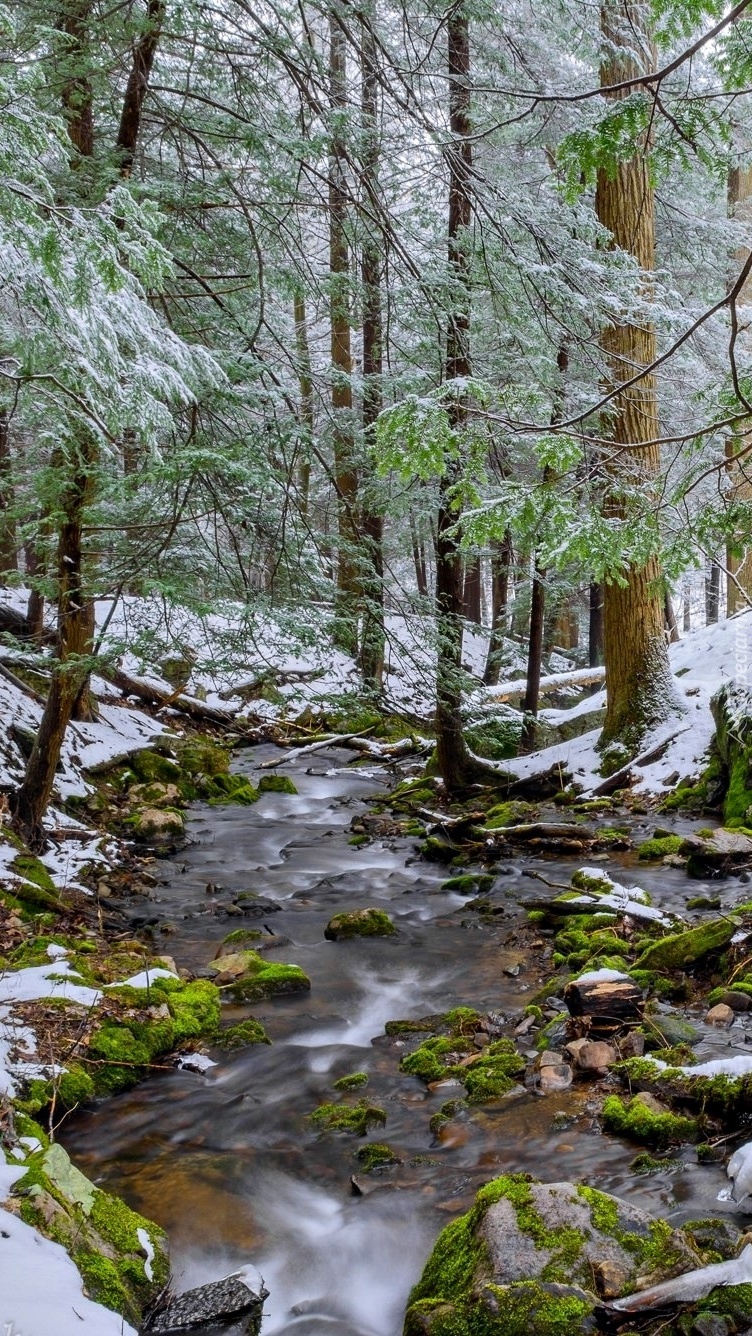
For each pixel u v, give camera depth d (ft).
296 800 40.96
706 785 31.50
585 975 16.56
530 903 24.20
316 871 29.32
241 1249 11.10
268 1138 13.56
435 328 25.71
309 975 20.35
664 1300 8.35
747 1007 15.74
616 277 25.67
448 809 36.35
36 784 25.61
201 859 30.81
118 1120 14.05
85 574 23.09
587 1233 9.15
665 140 10.55
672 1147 11.84
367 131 22.00
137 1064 15.49
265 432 21.95
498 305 26.55
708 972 17.38
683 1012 16.03
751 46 9.76
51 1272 8.95
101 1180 12.48
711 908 21.50
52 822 28.76
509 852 29.55
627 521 12.34
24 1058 14.47
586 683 53.36
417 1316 8.80
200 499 21.77
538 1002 17.63
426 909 24.91
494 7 28.50
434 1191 11.82
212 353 20.35
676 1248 8.95
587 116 25.22
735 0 9.25
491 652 55.01
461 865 28.84
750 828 27.17
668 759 33.96
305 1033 17.38
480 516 11.93
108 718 42.45
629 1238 9.15
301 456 22.45
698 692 37.88
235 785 42.27
